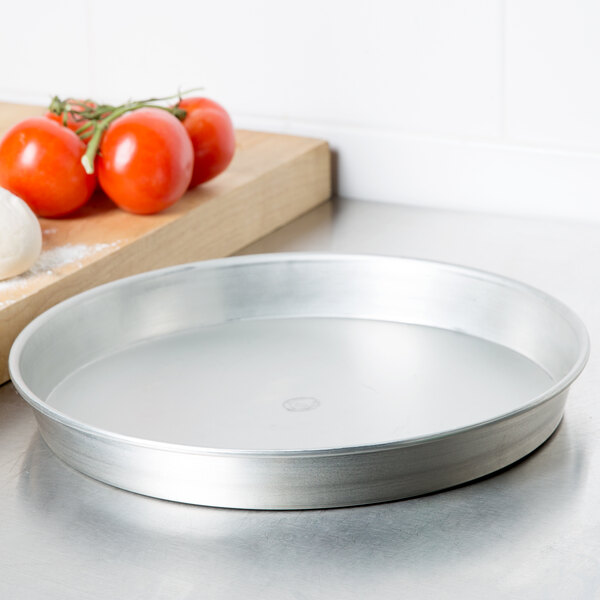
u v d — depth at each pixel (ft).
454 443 2.15
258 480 2.11
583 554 2.03
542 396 2.22
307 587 1.95
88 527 2.15
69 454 2.33
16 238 2.91
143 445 2.12
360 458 2.09
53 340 2.74
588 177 3.84
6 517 2.20
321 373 2.79
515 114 3.88
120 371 2.81
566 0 3.68
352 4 4.00
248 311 3.14
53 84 4.67
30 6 4.58
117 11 4.42
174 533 2.11
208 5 4.25
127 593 1.95
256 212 3.82
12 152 3.32
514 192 3.97
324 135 4.23
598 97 3.74
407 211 4.11
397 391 2.67
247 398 2.65
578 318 2.61
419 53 3.95
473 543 2.06
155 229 3.35
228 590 1.95
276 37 4.17
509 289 2.88
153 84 4.47
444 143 4.02
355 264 3.11
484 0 3.79
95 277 3.13
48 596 1.95
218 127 3.56
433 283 3.04
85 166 3.34
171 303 3.04
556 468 2.32
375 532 2.10
